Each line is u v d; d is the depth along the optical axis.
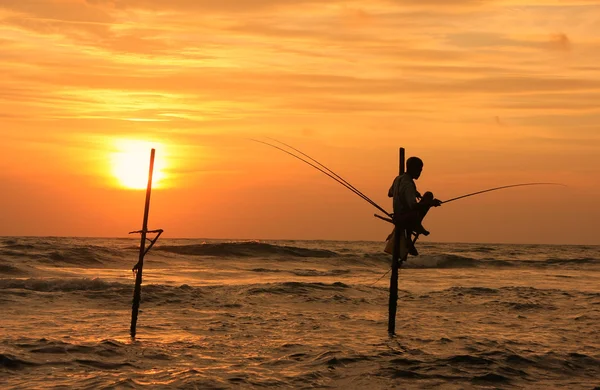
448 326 15.42
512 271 42.25
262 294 20.73
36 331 13.19
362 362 10.98
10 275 27.17
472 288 24.36
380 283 28.22
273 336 13.52
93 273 29.95
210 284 25.83
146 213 13.66
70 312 16.19
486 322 16.20
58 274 28.30
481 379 10.03
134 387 9.05
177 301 18.69
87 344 11.79
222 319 15.78
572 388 9.77
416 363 10.93
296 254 48.47
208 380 9.52
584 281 33.31
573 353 11.97
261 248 49.16
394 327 13.92
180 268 35.91
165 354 11.38
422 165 12.21
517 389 9.61
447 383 9.78
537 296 22.33
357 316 16.86
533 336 14.11
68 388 8.92
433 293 22.84
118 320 15.12
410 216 11.94
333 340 13.11
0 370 9.81
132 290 19.97
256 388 9.21
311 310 18.00
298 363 10.89
